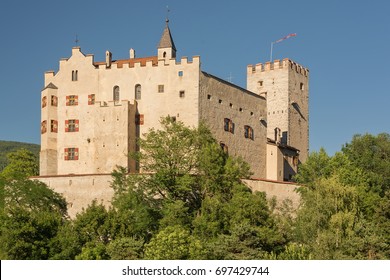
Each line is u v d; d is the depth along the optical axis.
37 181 95.38
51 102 107.88
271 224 82.56
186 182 88.38
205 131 96.56
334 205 83.00
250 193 88.50
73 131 106.75
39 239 78.25
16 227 77.25
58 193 95.12
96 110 103.38
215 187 89.94
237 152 110.06
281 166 119.88
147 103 104.69
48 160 106.56
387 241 82.50
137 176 90.81
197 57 103.69
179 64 104.31
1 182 94.38
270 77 132.50
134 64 106.06
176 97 103.81
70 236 78.69
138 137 104.06
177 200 85.50
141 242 75.88
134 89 105.44
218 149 93.81
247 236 76.38
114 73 106.56
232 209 83.38
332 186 85.75
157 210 86.31
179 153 93.50
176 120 103.38
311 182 95.06
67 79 108.19
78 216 82.88
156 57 112.00
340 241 76.88
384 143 115.75
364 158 111.38
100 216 81.81
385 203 87.75
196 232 80.81
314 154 105.50
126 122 101.94
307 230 80.44
